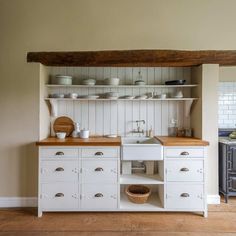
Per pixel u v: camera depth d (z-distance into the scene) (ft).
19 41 10.21
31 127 10.14
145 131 11.66
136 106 11.68
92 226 8.66
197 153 9.45
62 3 10.34
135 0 10.41
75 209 9.46
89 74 11.55
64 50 10.30
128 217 9.37
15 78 10.13
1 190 10.23
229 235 8.09
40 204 9.37
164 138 10.59
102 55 10.25
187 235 8.07
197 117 10.81
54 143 9.29
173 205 9.48
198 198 9.45
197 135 10.81
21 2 10.27
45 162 9.37
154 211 9.73
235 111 12.30
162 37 10.36
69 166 9.41
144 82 11.05
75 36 10.33
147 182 9.57
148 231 8.32
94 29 10.34
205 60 10.27
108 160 9.45
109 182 9.48
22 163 10.21
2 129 10.16
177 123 11.68
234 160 10.51
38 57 10.12
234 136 11.69
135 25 10.37
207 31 10.39
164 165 9.45
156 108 11.68
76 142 9.34
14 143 10.18
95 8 10.37
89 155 9.43
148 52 10.23
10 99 10.14
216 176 10.47
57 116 11.53
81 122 11.59
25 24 10.25
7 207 10.19
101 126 11.62
